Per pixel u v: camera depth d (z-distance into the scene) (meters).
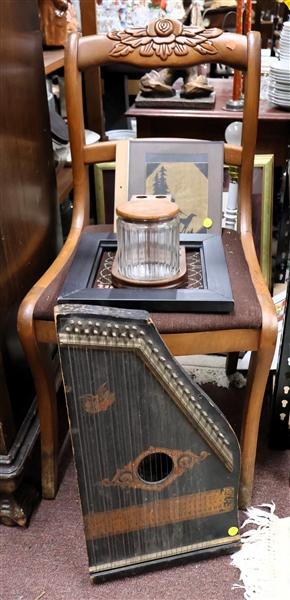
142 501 0.87
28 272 1.06
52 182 1.22
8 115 0.92
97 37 1.10
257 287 0.92
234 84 1.61
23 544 0.99
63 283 0.91
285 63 1.60
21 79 0.98
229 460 0.86
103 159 1.15
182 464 0.85
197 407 0.80
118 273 0.90
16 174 0.97
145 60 1.10
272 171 1.64
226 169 1.66
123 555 0.91
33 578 0.93
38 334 0.90
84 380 0.76
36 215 1.10
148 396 0.79
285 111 1.61
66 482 1.13
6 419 0.96
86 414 0.78
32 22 1.03
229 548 0.95
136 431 0.81
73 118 1.12
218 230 1.10
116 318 0.72
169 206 0.89
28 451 0.99
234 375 1.40
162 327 0.82
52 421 1.01
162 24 1.08
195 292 0.85
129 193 1.11
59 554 0.97
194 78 1.66
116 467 0.83
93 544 0.89
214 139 1.66
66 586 0.91
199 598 0.89
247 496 1.03
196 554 0.94
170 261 0.91
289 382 1.09
